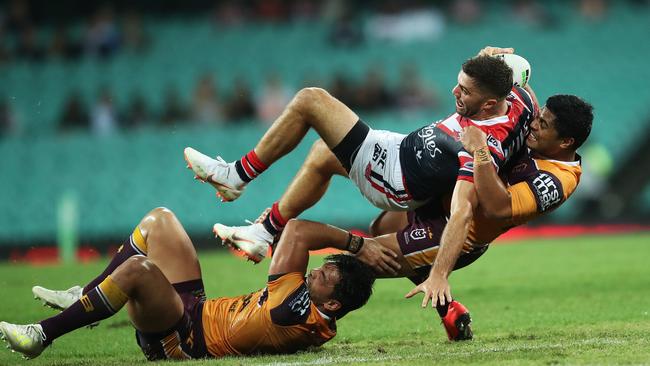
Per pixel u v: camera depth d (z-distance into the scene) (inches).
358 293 781.9
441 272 751.7
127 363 768.3
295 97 860.0
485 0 3346.5
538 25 3198.8
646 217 2608.3
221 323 773.3
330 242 805.2
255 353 777.6
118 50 3068.4
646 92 2923.2
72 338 965.2
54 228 2475.4
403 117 2714.1
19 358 846.5
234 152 2628.0
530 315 1068.5
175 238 805.9
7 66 2979.8
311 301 774.5
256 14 3282.5
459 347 827.4
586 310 1089.4
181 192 2549.2
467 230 766.5
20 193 2534.5
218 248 2412.6
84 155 2603.3
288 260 773.9
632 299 1175.0
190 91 2970.0
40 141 2625.5
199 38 3159.5
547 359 719.1
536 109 858.8
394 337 936.3
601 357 721.6
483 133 790.5
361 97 2701.8
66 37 3068.4
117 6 3297.2
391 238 856.3
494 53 896.9
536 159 851.4
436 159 825.5
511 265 1649.9
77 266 1802.4
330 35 3149.6
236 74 3021.7
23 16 3105.3
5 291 1395.2
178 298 757.9
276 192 2527.1
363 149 852.0
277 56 3095.5
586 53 3083.2
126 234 2480.3
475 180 780.0
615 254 1786.4
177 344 766.5
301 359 754.2
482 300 1227.9
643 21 3233.3
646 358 713.6
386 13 3193.9
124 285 732.0
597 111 2847.0
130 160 2600.9
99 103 2738.7
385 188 855.7
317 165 894.4
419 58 3075.8
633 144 2741.1
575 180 844.6
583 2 3284.9
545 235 2448.3
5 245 2442.2
